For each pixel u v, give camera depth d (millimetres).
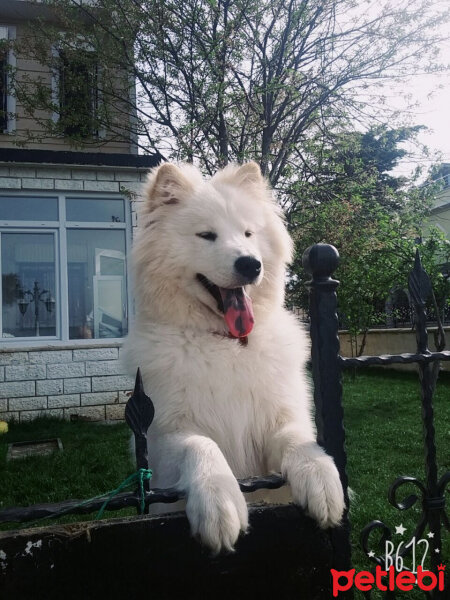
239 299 2395
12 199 8031
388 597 1807
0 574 1194
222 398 2102
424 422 1764
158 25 9008
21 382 7746
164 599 1313
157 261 2514
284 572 1432
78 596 1245
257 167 3002
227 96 8758
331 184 10375
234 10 9094
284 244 2893
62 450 5945
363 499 3947
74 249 8320
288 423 2143
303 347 2492
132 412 1437
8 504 4215
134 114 10172
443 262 10055
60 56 10016
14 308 8055
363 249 9039
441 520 1771
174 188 2721
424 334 1745
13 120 10320
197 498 1373
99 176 8312
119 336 8469
